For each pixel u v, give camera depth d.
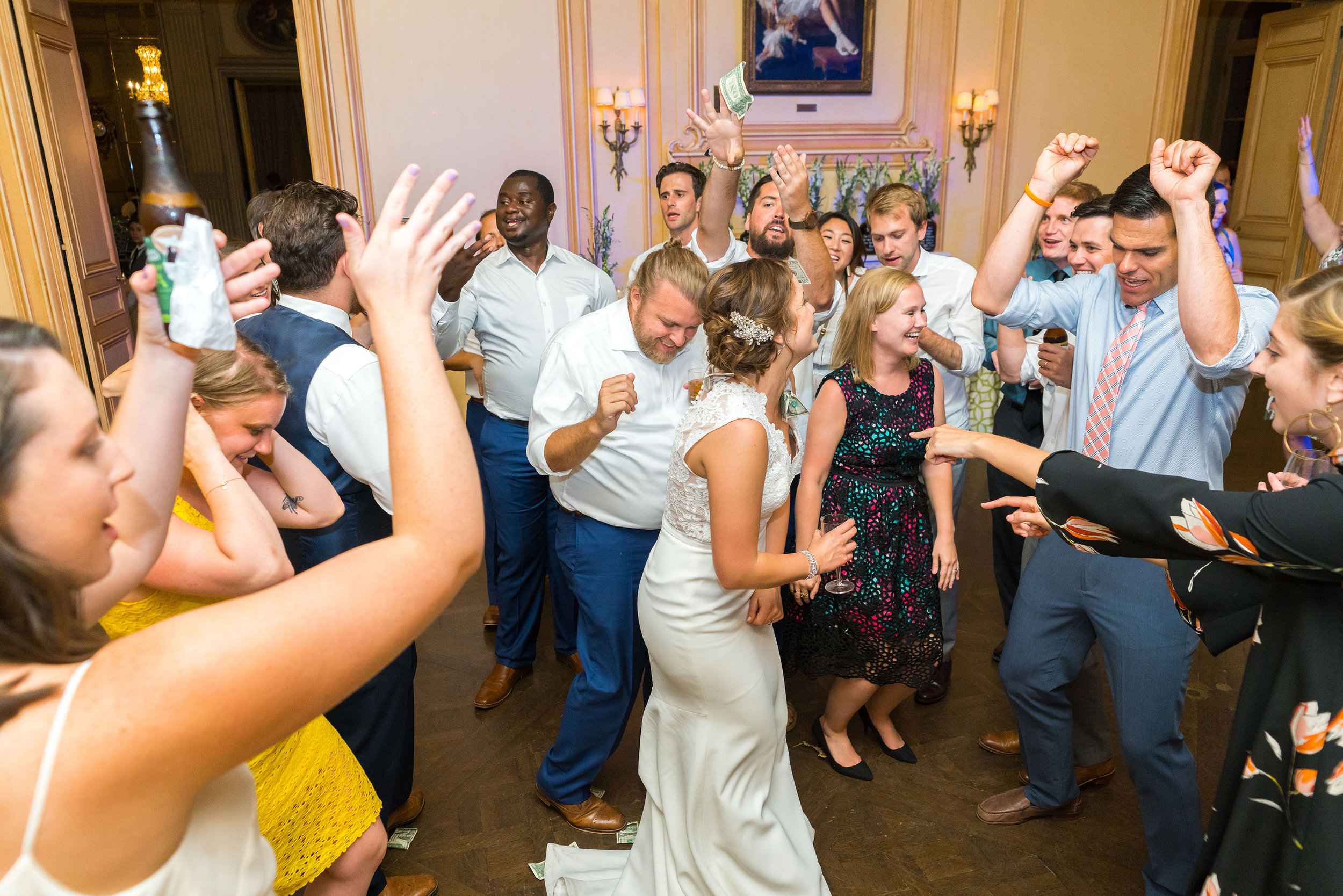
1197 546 1.20
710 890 1.87
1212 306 1.65
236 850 0.85
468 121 5.86
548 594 3.88
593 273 3.26
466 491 0.75
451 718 2.87
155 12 9.95
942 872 2.17
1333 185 7.31
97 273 4.73
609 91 6.00
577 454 2.04
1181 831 1.95
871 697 2.64
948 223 6.93
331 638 0.67
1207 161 1.65
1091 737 2.43
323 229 1.79
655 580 1.86
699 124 2.67
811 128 6.54
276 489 1.62
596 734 2.27
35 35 4.22
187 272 0.74
